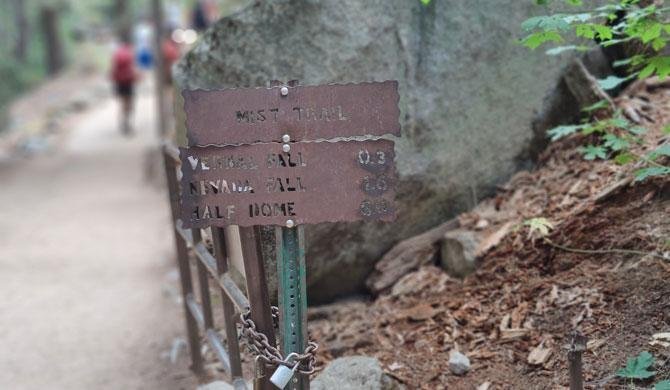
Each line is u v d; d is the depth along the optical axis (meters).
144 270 6.26
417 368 3.16
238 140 2.25
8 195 10.45
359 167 2.26
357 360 2.96
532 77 3.95
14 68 21.78
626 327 2.92
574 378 2.40
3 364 4.41
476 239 3.69
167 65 12.38
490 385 2.95
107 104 19.36
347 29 3.68
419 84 3.81
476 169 3.98
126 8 22.44
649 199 3.32
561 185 3.75
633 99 3.90
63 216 8.95
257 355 2.41
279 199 2.27
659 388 2.45
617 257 3.21
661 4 3.52
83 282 5.99
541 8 3.86
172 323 4.82
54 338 4.77
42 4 24.70
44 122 16.75
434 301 3.58
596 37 3.55
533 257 3.43
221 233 2.87
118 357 4.39
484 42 3.85
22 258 6.89
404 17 3.76
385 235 3.91
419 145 3.84
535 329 3.13
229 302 2.97
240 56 3.64
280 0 3.59
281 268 2.34
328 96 2.24
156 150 10.76
